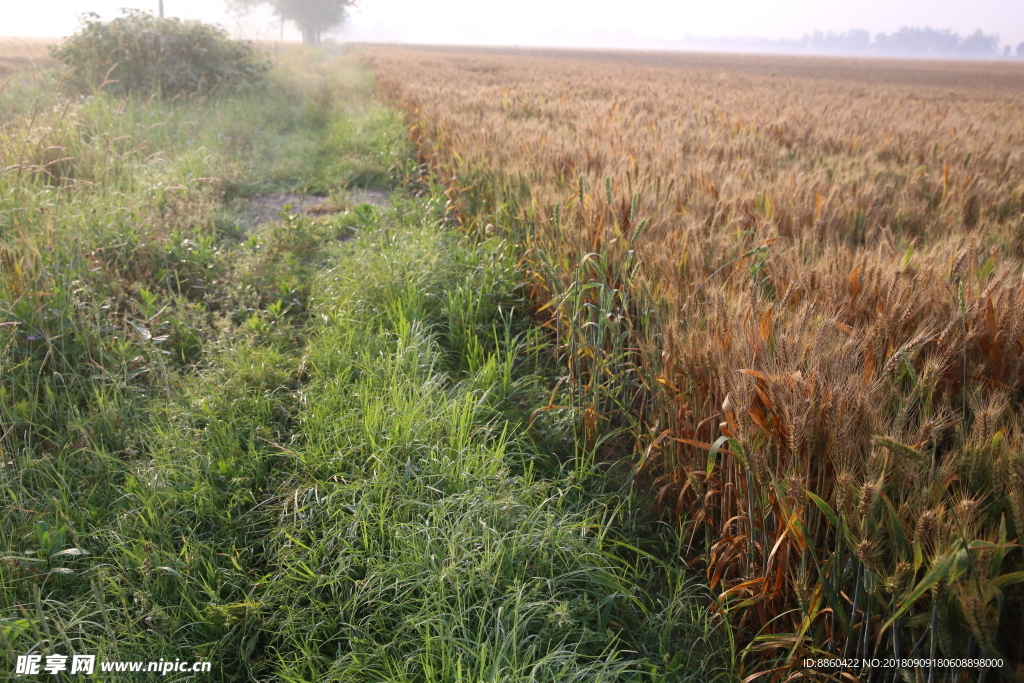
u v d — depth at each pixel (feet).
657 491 10.12
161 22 42.86
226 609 7.13
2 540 7.75
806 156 23.00
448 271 15.66
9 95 31.55
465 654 6.38
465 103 36.63
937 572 4.39
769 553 6.97
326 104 54.75
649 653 7.22
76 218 16.06
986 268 8.67
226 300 15.42
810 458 6.25
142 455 9.75
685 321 8.78
